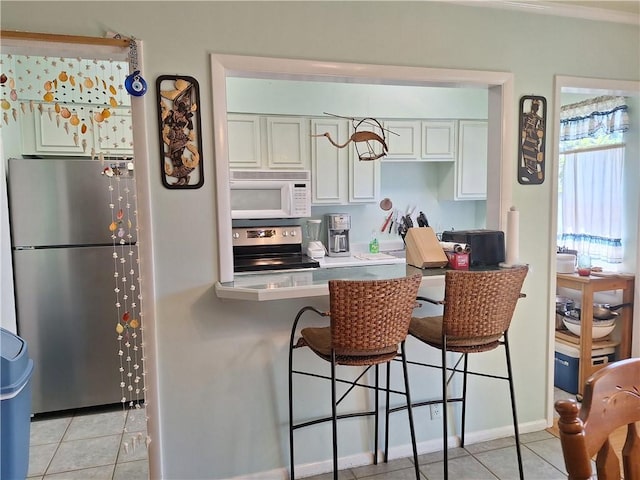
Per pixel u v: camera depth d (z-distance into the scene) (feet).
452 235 8.17
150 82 6.20
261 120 11.75
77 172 9.50
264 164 11.85
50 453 8.33
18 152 9.92
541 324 8.53
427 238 7.96
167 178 6.34
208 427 6.83
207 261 6.61
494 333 6.30
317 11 6.79
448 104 13.10
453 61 7.54
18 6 5.71
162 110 6.26
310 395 7.38
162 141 6.29
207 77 6.40
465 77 7.56
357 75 7.01
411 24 7.27
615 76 8.59
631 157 9.99
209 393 6.80
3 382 5.28
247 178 11.38
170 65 6.25
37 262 9.44
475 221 15.08
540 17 8.02
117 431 9.16
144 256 6.31
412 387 7.95
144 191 6.26
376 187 12.89
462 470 7.48
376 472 7.49
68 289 9.64
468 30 7.59
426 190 14.64
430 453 8.03
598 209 10.87
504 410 8.46
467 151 13.47
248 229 12.02
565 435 2.74
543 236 8.39
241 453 7.04
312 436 7.43
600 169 10.78
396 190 14.34
